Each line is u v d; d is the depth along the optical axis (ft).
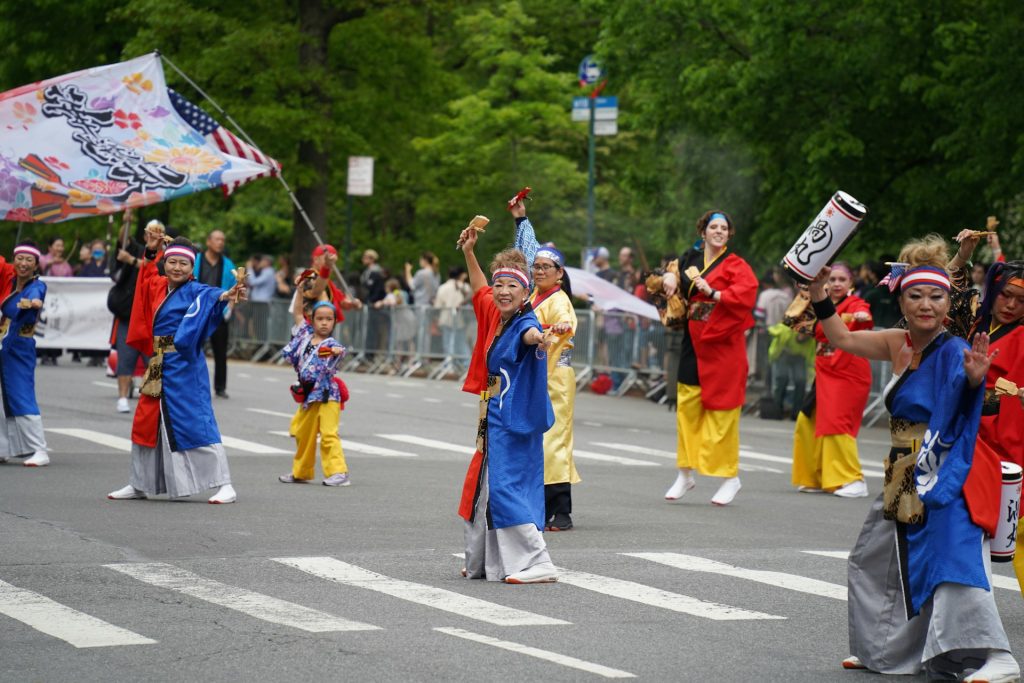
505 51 160.04
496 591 34.88
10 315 54.65
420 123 152.56
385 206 184.85
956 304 33.22
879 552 27.71
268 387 97.04
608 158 172.24
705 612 33.27
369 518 45.44
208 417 47.16
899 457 27.27
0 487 49.26
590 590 35.35
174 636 29.27
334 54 144.46
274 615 31.45
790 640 30.68
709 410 51.06
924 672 27.73
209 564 37.04
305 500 48.96
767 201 116.47
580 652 28.99
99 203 60.75
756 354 95.30
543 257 44.93
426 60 146.92
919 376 27.17
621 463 64.39
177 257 46.78
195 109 63.10
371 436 70.95
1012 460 33.12
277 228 178.81
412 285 119.03
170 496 46.85
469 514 36.24
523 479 36.09
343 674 26.63
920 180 104.37
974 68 96.89
